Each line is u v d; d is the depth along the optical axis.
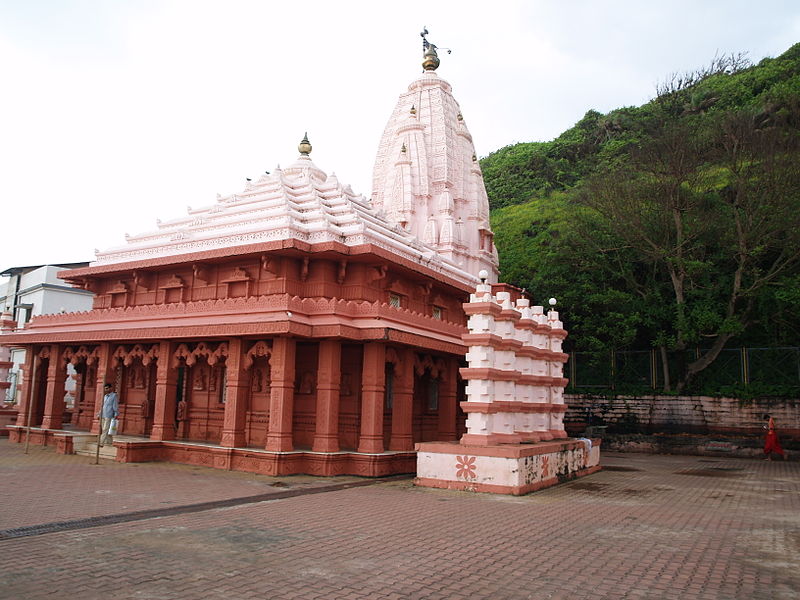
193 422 19.33
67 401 34.50
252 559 7.52
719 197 30.03
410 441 17.89
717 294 29.14
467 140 37.16
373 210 22.83
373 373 16.67
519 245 42.03
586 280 30.98
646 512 11.60
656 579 7.03
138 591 6.21
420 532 9.34
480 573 7.16
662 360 30.16
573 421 30.39
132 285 20.98
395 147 35.72
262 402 17.88
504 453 13.62
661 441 26.61
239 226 19.52
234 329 16.22
